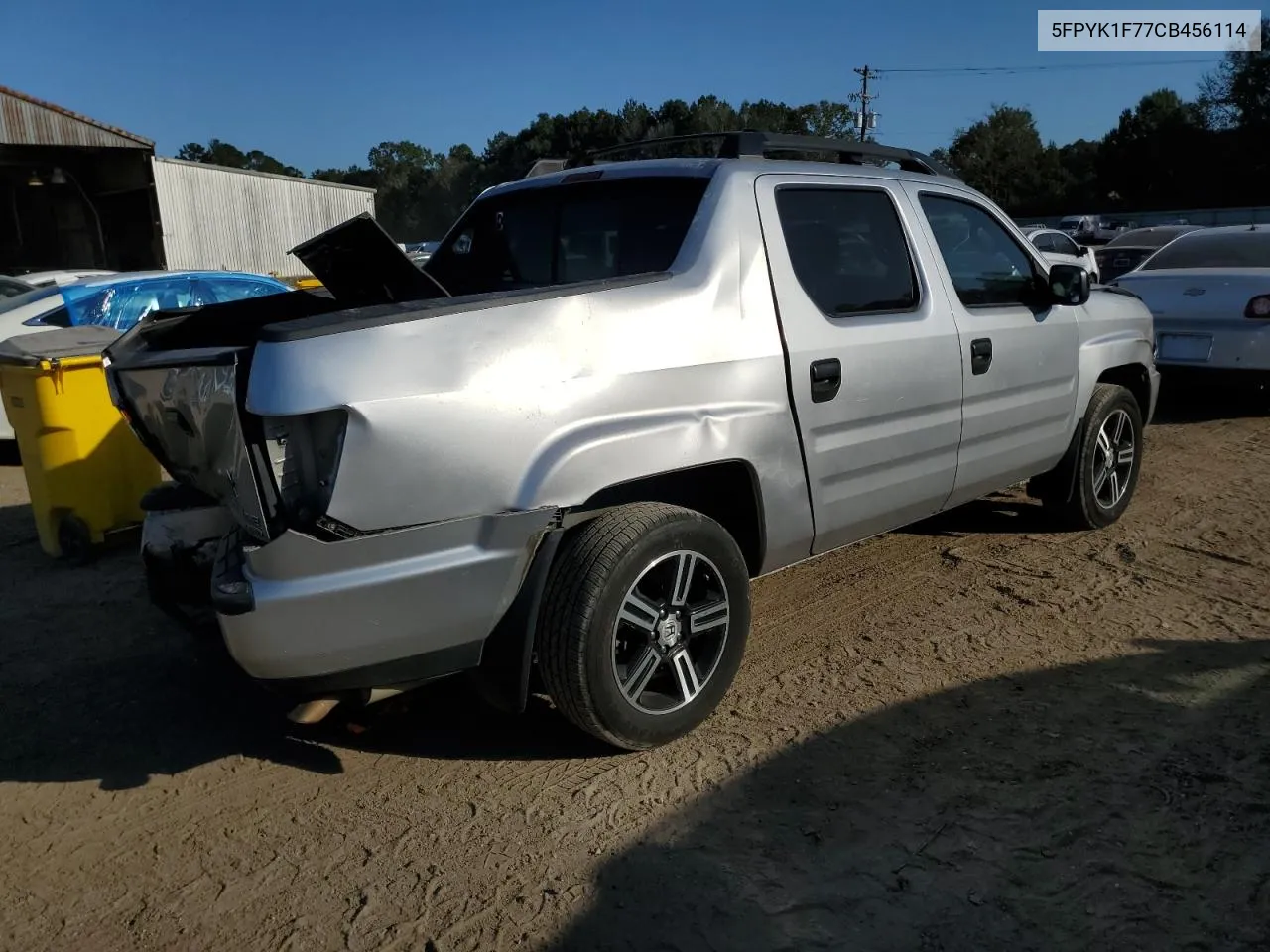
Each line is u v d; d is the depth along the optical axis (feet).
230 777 11.07
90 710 12.67
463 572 9.66
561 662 10.26
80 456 17.58
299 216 98.94
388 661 9.73
